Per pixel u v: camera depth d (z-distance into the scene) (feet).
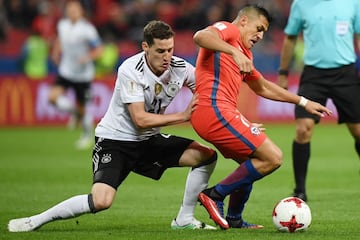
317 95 115.44
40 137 224.94
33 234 83.76
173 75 85.71
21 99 256.73
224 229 86.63
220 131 84.12
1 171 152.05
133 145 86.33
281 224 84.58
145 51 83.61
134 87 83.30
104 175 83.76
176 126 266.36
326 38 114.32
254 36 86.48
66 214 83.35
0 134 234.17
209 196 85.87
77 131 244.01
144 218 98.84
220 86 84.64
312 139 220.43
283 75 119.03
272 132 236.22
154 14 309.01
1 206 110.01
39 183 135.23
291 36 117.50
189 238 81.35
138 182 138.82
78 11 200.54
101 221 96.02
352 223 93.25
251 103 261.24
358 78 116.37
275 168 84.53
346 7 114.21
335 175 146.92
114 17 303.89
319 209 106.11
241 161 87.20
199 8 305.53
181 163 88.69
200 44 82.28
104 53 288.10
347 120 116.98
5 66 284.20
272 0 309.22
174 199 117.50
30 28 306.96
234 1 304.50
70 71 201.26
